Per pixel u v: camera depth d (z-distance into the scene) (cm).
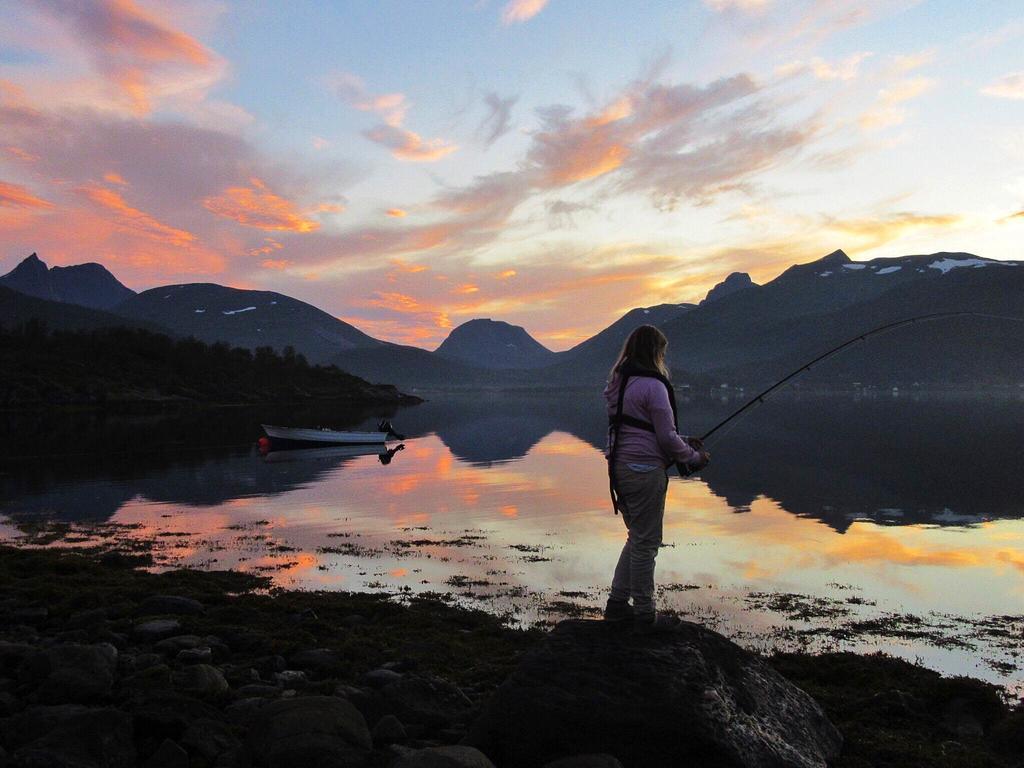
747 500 3262
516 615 1398
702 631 548
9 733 482
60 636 857
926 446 6250
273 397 19562
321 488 3578
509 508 2942
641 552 514
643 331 515
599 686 480
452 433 8500
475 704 666
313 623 1084
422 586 1634
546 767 439
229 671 738
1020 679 1122
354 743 488
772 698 535
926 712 724
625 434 502
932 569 1928
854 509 2995
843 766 539
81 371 16738
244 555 1962
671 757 451
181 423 9931
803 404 17275
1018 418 10744
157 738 490
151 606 1078
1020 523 2672
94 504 2977
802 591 1678
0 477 3941
